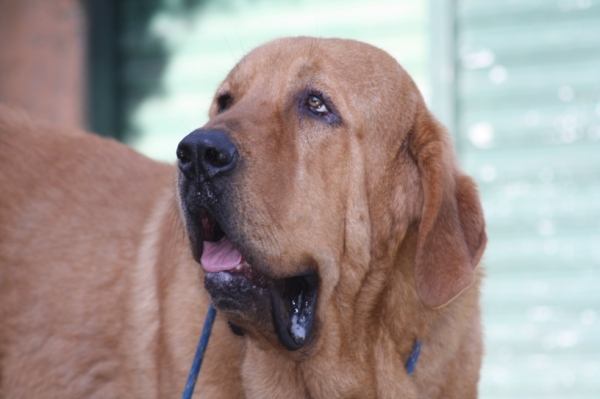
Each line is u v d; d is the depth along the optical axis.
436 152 5.83
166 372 6.15
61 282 6.87
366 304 5.86
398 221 5.96
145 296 6.61
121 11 12.59
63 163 7.32
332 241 5.69
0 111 7.62
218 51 12.38
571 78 10.78
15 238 7.05
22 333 6.88
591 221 10.61
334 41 6.07
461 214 6.02
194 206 5.12
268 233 5.24
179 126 12.52
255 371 5.86
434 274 5.71
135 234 6.93
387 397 5.92
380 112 5.93
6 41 12.16
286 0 11.98
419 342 5.95
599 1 10.69
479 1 11.08
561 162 10.76
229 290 5.25
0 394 6.95
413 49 11.37
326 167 5.67
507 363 10.76
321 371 5.89
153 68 12.55
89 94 12.23
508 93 10.99
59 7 12.11
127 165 7.40
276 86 5.73
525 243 10.79
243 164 5.14
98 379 6.68
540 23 10.88
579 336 10.56
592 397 10.48
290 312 5.70
